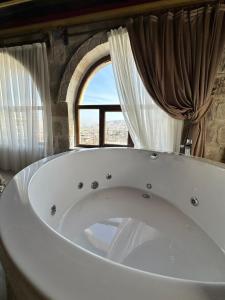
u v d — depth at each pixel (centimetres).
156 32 181
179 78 182
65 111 245
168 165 174
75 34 222
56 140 257
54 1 191
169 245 120
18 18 224
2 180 133
